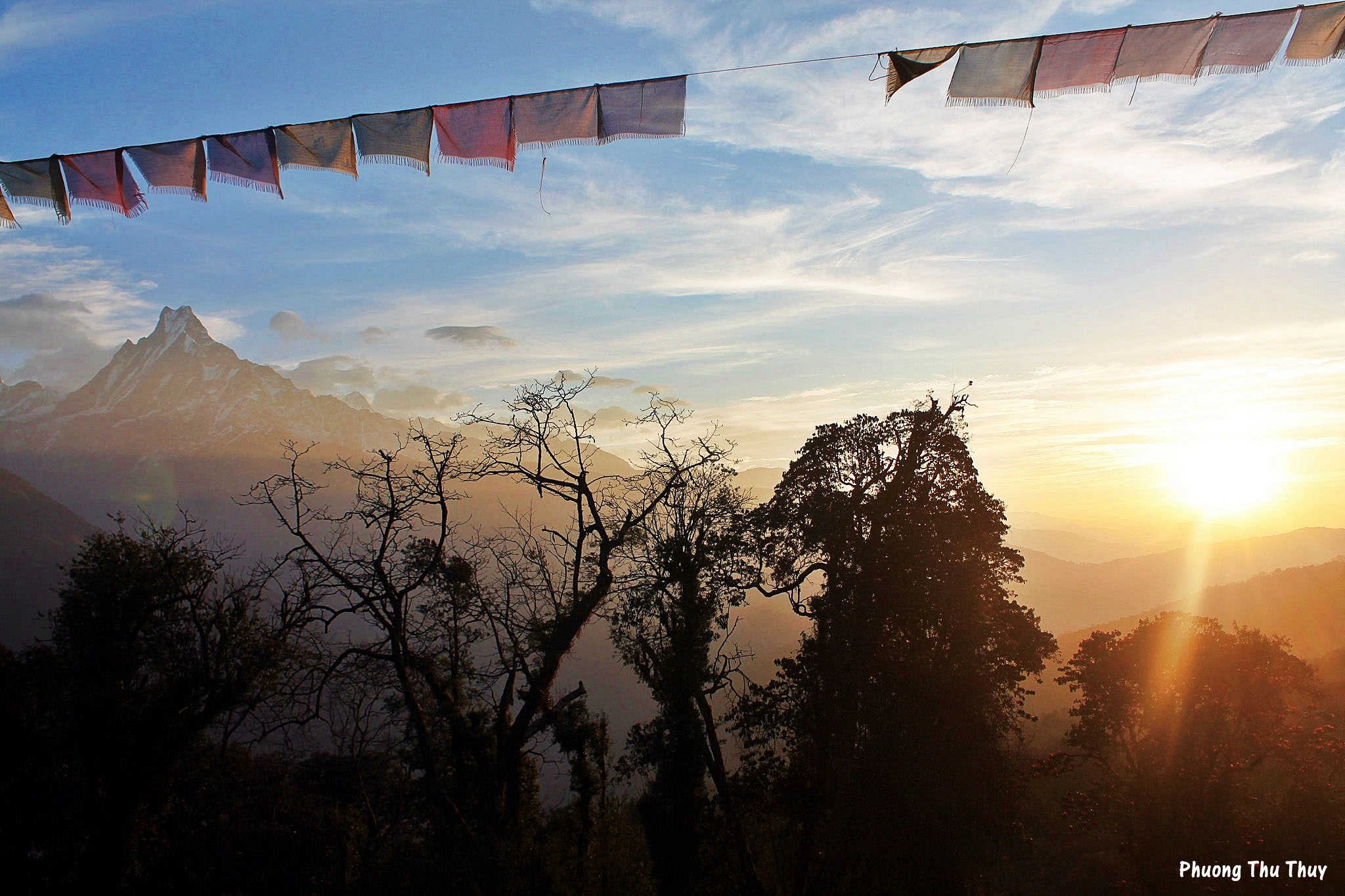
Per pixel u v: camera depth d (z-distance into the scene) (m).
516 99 7.94
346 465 16.73
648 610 16.08
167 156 8.22
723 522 16.55
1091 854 23.11
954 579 15.79
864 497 16.84
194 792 15.87
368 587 16.09
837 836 15.09
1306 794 18.47
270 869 15.63
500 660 16.88
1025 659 15.95
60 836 13.88
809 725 15.88
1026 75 7.58
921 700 15.18
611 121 7.91
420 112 8.01
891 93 7.66
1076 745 20.42
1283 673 18.56
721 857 15.49
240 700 15.02
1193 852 18.00
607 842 15.80
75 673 14.58
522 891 13.58
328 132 8.09
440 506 16.47
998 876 23.25
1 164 8.18
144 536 15.91
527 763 16.95
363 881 14.82
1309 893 16.70
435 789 14.38
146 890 14.17
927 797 14.80
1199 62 7.45
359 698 18.23
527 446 17.70
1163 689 19.09
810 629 17.61
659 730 15.22
